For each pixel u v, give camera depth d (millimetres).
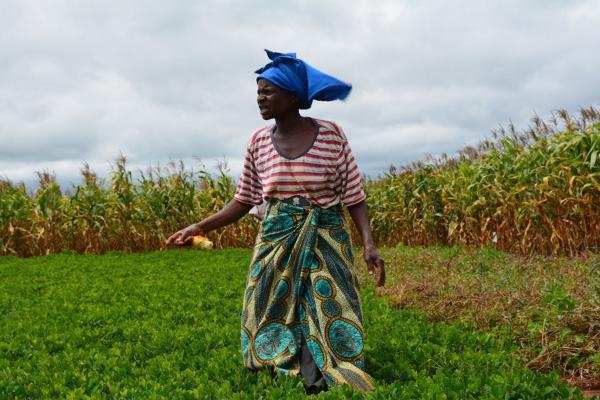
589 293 5504
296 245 3795
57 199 15000
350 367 3584
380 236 16172
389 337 4988
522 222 11344
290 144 3822
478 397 3326
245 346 3945
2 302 7895
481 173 12695
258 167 3992
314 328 3660
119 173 15367
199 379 3902
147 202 15227
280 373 3730
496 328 5223
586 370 4309
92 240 15203
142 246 15461
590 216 10227
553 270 8258
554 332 4789
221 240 15766
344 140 3914
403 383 3787
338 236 3873
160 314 6551
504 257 10516
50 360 4664
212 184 16391
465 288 6957
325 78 3773
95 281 9711
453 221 13328
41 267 11742
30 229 14961
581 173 10469
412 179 15008
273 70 3727
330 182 3865
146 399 3543
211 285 8727
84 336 5543
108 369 4344
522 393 3357
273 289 3863
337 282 3750
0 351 5082
